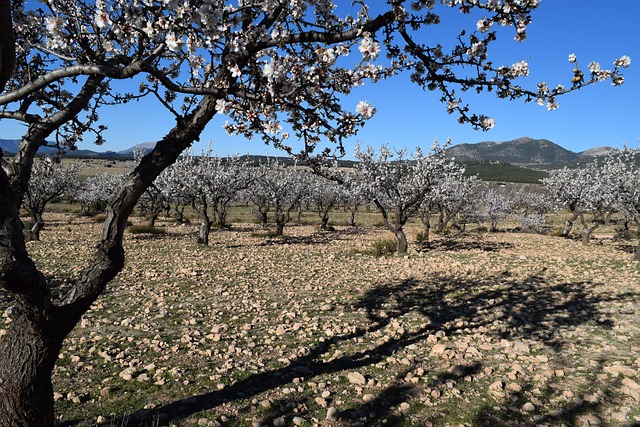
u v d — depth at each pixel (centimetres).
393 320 884
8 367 349
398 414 505
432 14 371
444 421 492
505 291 1167
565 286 1226
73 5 333
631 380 584
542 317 925
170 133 375
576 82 379
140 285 1195
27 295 315
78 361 641
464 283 1270
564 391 567
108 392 542
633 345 747
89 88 392
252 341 752
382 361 671
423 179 1947
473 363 666
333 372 627
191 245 2233
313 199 3647
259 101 331
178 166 2409
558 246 2373
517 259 1784
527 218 3794
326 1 394
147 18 298
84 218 4250
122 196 365
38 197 2252
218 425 470
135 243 2248
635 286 1213
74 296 366
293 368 636
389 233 3275
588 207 2611
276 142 415
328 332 795
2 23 248
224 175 2377
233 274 1409
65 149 439
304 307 996
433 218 5619
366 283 1275
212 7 277
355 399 542
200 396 540
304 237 2823
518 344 735
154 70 305
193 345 723
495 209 3800
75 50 334
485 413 510
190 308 973
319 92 340
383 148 1959
